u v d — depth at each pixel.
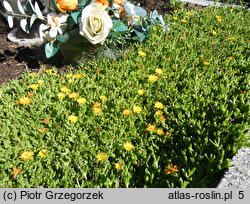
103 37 0.76
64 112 0.67
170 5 1.12
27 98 0.67
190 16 1.05
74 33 0.77
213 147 0.60
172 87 0.74
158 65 0.82
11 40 0.92
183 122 0.66
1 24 1.01
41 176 0.57
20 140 0.62
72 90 0.72
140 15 0.84
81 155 0.60
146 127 0.65
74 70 0.81
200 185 0.54
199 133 0.62
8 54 0.88
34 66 0.84
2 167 0.57
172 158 0.59
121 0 0.84
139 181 0.57
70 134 0.63
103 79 0.75
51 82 0.75
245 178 0.52
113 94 0.71
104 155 0.57
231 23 1.03
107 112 0.68
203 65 0.83
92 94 0.71
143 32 0.87
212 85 0.76
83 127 0.65
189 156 0.60
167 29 0.93
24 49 0.89
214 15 1.06
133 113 0.68
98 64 0.80
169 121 0.67
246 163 0.54
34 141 0.61
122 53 0.83
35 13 0.78
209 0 1.19
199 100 0.71
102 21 0.75
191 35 0.95
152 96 0.73
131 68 0.80
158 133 0.63
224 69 0.83
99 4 0.79
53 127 0.64
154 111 0.70
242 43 0.93
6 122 0.64
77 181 0.55
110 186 0.55
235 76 0.79
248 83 0.75
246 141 0.59
